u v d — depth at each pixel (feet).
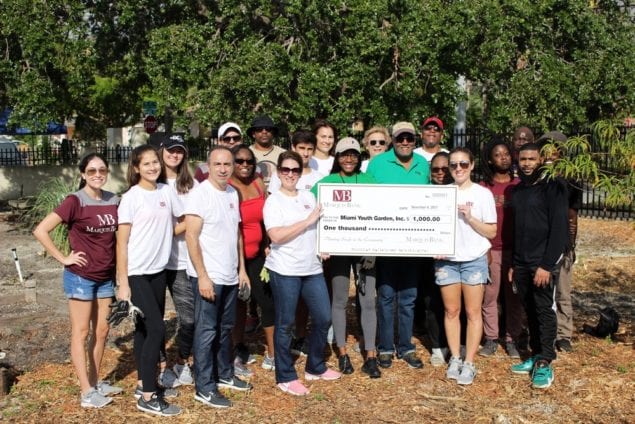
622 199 18.51
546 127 45.37
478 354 21.95
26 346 23.59
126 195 17.33
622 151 18.75
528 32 45.73
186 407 18.08
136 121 83.35
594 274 35.14
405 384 19.63
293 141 21.44
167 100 42.65
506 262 21.50
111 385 19.70
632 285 32.94
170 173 18.85
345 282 20.27
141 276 17.34
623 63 46.37
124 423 17.21
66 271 17.66
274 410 17.94
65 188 47.88
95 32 49.55
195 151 62.59
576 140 19.19
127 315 16.99
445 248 19.42
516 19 42.98
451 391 19.16
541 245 19.38
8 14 45.70
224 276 17.80
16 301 30.63
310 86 39.88
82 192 17.42
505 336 22.88
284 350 18.81
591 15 47.60
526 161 19.47
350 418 17.49
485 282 19.71
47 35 45.70
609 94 46.68
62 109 51.83
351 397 18.76
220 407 17.99
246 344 23.18
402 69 40.14
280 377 18.95
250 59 40.29
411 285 20.76
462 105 66.08
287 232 18.16
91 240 17.39
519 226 19.63
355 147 19.88
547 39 47.19
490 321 21.81
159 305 17.83
